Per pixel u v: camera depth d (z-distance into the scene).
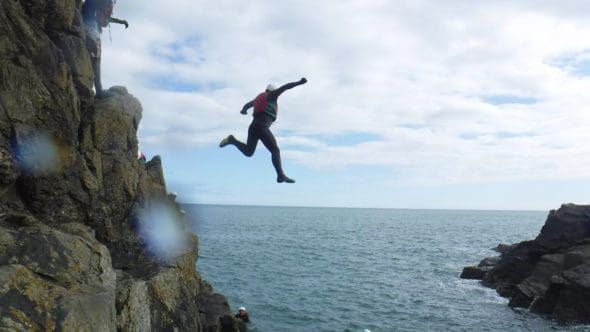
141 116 16.94
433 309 28.11
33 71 12.00
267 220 157.00
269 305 28.02
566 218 32.59
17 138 11.54
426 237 92.62
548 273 29.12
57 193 12.70
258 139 8.91
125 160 14.99
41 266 9.70
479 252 62.91
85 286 10.10
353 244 72.62
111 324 10.05
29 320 8.45
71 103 13.13
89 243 11.43
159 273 14.34
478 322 25.31
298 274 40.31
